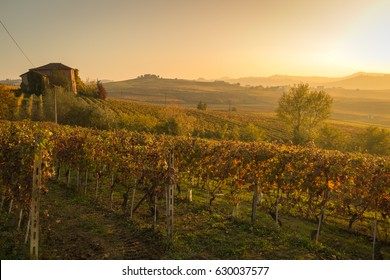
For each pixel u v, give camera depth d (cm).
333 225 1373
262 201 1627
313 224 1384
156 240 1047
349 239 1236
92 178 2008
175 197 1622
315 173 1192
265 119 12131
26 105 6919
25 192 966
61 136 1773
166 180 1116
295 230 1279
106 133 1962
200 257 943
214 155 1470
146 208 1434
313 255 998
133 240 1052
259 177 1320
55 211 1314
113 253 944
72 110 5834
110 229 1142
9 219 1155
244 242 1061
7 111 5984
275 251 1012
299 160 1270
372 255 1078
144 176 1261
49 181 1881
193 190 1841
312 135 5794
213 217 1328
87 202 1473
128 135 1842
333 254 1021
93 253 940
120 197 1611
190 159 1538
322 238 1222
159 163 1189
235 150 1410
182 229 1172
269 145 1490
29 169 957
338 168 1165
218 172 1445
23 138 1032
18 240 978
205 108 14762
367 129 5506
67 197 1555
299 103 5959
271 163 1301
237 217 1316
